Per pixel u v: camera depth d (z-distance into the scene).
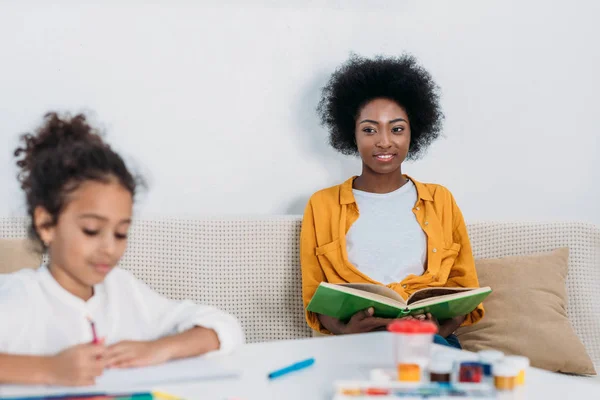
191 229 1.91
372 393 0.86
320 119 2.17
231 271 1.92
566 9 2.27
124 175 1.09
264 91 2.14
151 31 2.07
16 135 2.01
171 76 2.09
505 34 2.25
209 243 1.92
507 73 2.26
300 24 2.15
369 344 1.17
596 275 2.03
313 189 2.18
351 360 1.07
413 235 1.93
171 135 2.10
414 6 2.21
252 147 2.15
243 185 2.15
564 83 2.27
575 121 2.28
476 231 2.04
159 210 2.10
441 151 2.24
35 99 2.02
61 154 1.07
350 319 1.74
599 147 2.29
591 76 2.28
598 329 1.99
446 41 2.22
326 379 0.97
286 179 2.17
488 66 2.25
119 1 2.05
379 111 1.95
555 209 2.29
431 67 2.23
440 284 1.88
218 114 2.12
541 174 2.28
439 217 1.96
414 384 0.90
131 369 1.01
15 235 1.81
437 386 0.89
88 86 2.05
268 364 1.05
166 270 1.87
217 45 2.11
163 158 2.10
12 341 1.09
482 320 1.88
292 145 2.17
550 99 2.27
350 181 2.01
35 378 0.93
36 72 2.02
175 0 2.08
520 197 2.27
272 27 2.13
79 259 1.06
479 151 2.26
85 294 1.17
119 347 1.03
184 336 1.10
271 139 2.15
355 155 2.13
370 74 2.01
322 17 2.16
